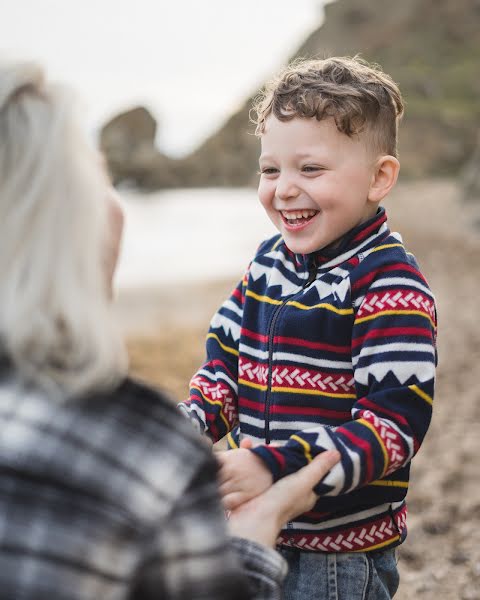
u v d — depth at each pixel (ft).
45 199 3.05
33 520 2.86
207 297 38.78
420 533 10.75
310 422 5.02
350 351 4.99
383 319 4.85
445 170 146.10
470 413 15.81
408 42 206.39
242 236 73.31
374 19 222.07
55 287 3.01
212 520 3.16
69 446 2.97
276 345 5.17
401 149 146.41
